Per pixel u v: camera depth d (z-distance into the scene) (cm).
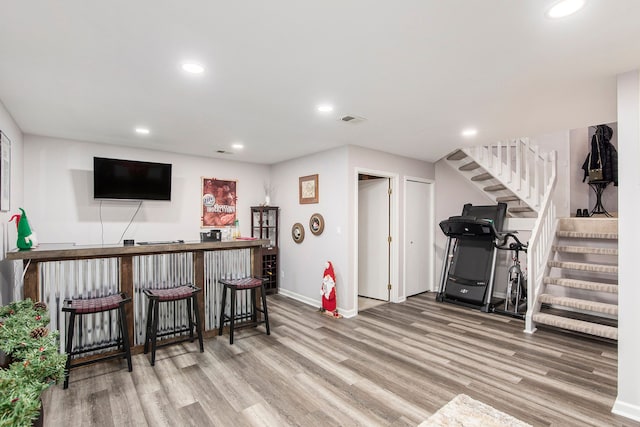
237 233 459
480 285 466
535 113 307
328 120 330
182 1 146
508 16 159
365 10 154
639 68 216
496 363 289
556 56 200
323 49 192
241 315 386
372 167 462
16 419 96
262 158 529
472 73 224
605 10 153
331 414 214
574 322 351
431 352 312
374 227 523
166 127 355
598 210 526
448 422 196
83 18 159
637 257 214
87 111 301
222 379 260
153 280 321
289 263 536
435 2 148
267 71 221
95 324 291
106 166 416
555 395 238
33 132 373
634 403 213
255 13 156
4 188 278
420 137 396
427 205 566
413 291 539
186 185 500
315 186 482
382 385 251
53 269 273
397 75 227
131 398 233
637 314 214
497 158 496
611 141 556
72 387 247
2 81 234
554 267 445
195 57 201
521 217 529
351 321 406
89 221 420
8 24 164
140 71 220
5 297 289
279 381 257
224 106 289
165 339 329
